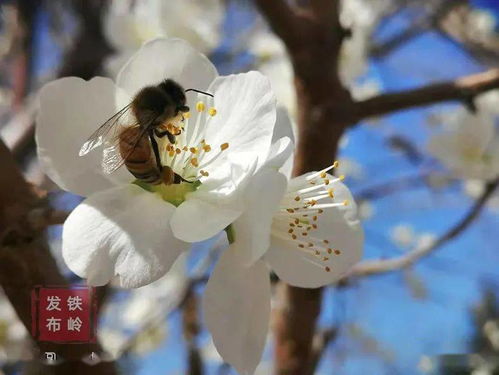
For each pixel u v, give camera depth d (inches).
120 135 4.1
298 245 4.4
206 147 4.2
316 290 5.9
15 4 10.1
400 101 6.0
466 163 9.5
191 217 4.0
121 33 8.3
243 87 4.2
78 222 3.9
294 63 6.1
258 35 10.5
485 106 10.1
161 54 4.2
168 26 8.6
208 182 4.1
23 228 4.1
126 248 3.8
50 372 4.2
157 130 4.2
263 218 3.8
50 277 4.3
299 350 6.0
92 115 4.0
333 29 6.0
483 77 6.0
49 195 4.3
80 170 4.0
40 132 4.0
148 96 4.1
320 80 6.0
